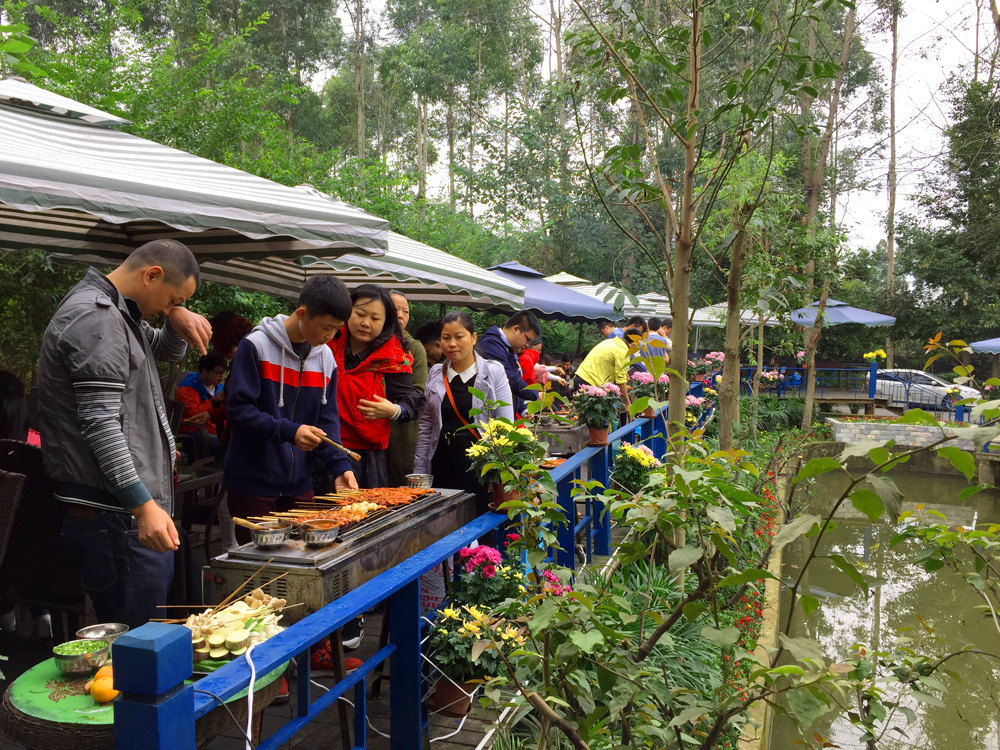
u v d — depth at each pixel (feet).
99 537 7.54
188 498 15.02
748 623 15.89
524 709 8.45
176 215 8.69
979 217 73.36
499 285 20.10
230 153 33.71
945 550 8.90
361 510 8.64
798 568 28.78
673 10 12.79
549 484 8.90
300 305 9.90
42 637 11.75
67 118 10.58
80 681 5.71
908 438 47.55
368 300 12.44
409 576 7.76
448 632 9.50
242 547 7.89
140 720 4.44
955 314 81.87
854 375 73.51
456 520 10.66
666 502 6.56
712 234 24.57
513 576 9.79
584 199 66.49
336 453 10.70
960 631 23.00
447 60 85.56
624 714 6.89
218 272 20.49
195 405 16.48
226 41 34.94
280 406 10.03
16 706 5.33
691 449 7.93
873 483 5.32
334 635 8.09
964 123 57.11
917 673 7.73
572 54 12.13
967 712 17.98
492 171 74.84
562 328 64.44
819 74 10.89
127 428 7.73
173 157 10.89
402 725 8.09
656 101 12.19
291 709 9.82
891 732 16.97
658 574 15.31
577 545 16.07
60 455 7.43
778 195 24.32
